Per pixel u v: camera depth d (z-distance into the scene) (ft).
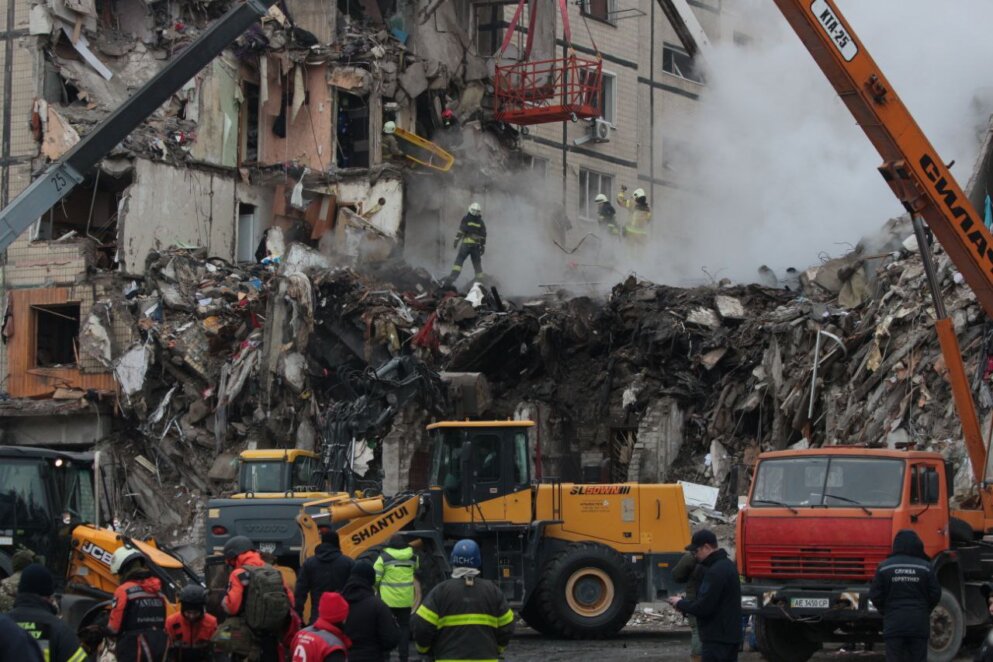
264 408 288.51
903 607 120.88
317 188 341.00
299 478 229.25
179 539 280.92
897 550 122.72
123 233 310.86
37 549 173.17
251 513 202.69
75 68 321.52
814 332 272.51
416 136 351.05
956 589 153.48
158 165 320.09
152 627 105.91
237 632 100.78
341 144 352.28
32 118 314.35
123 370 299.79
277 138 347.97
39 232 317.42
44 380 309.83
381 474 267.80
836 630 157.58
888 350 256.11
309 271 306.55
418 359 274.77
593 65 407.44
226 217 337.11
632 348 296.51
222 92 337.52
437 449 195.93
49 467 176.45
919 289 259.80
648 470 279.69
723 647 114.62
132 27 333.62
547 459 290.15
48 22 315.78
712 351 286.25
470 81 374.63
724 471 274.36
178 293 309.22
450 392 267.80
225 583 125.08
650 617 212.84
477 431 193.98
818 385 265.34
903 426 241.96
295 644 90.74
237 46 336.70
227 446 290.35
